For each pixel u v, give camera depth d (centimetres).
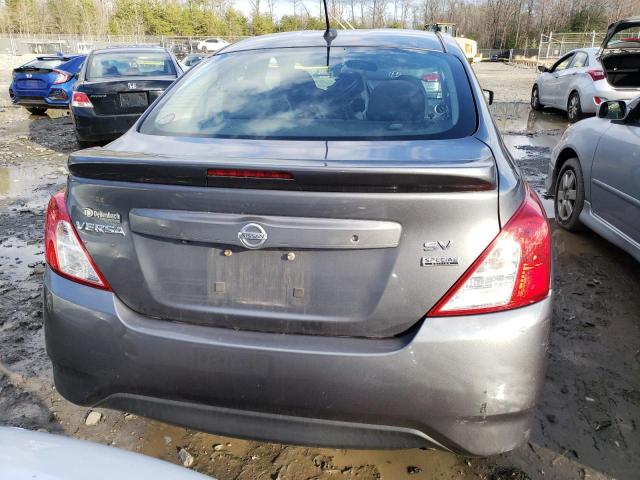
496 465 225
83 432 244
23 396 267
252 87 260
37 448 122
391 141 213
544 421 249
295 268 176
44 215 551
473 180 166
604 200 409
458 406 172
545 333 178
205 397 182
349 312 175
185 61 1861
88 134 768
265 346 175
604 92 1023
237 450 234
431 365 170
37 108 1387
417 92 247
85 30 6284
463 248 170
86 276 192
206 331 182
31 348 309
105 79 783
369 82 255
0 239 480
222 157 190
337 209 170
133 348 184
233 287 181
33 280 398
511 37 6831
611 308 352
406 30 329
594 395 268
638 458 229
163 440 239
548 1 6706
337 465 225
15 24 6328
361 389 171
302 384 174
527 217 177
